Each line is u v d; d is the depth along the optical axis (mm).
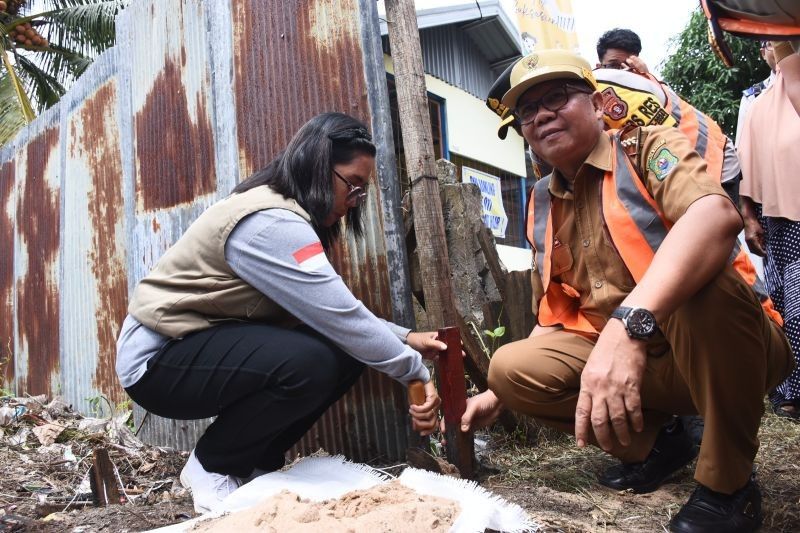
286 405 1843
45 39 9648
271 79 2760
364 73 2459
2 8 9164
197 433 3082
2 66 8812
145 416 3375
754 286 1838
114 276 3953
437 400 1945
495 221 8461
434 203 2312
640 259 1705
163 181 3361
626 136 1810
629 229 1725
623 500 1939
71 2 9875
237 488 1932
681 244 1424
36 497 2277
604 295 1858
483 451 2453
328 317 1804
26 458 2795
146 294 1955
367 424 2463
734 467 1550
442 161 3037
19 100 7000
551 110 1801
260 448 1908
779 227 2816
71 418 4008
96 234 4125
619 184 1759
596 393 1379
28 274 4984
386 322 2188
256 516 1547
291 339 1853
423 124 2330
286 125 2705
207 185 3094
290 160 1916
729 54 1399
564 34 5062
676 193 1561
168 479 2555
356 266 2479
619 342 1381
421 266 2324
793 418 2877
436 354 2084
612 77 2631
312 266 1796
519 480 2143
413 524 1444
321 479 1910
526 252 9227
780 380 1797
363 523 1450
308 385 1830
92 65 4180
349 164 1945
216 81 2996
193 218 3172
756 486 1644
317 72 2598
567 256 2010
